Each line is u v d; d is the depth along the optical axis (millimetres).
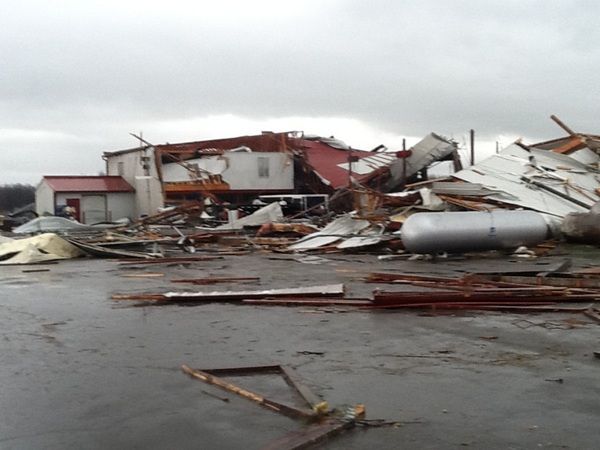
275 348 7484
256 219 32344
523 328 8352
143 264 19281
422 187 26391
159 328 8828
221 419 5047
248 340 7945
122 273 16875
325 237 23547
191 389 5871
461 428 4766
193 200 45125
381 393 5637
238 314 9820
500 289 10680
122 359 7082
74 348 7688
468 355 6969
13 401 5602
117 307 10812
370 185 44469
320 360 6875
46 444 4617
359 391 5703
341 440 4566
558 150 31453
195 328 8781
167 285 13914
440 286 11953
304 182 49219
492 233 18641
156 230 29797
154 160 46438
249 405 5375
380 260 18953
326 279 14336
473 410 5156
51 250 21219
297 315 9617
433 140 44406
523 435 4602
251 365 6656
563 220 21672
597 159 30266
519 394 5543
